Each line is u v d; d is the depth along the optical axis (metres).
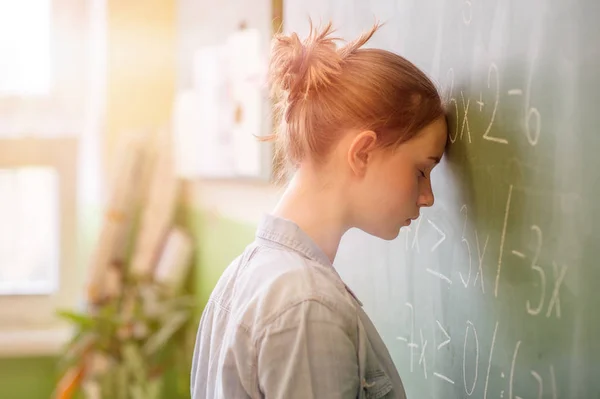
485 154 1.06
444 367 1.21
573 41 0.85
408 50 1.32
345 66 1.08
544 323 0.92
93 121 3.17
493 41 1.03
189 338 2.78
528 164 0.95
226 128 2.37
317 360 0.94
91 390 2.77
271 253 1.05
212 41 2.59
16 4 3.11
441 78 1.20
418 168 1.11
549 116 0.90
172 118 3.11
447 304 1.19
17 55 3.12
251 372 0.98
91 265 2.90
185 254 2.87
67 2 3.15
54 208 3.19
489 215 1.05
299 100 1.09
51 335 3.09
